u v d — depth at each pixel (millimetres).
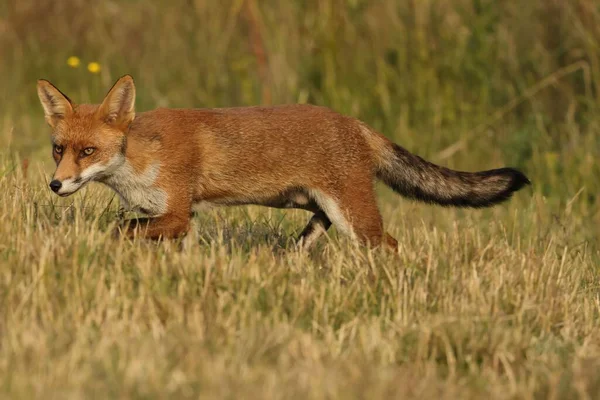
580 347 8305
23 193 10445
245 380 6859
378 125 18484
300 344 7707
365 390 6824
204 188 10641
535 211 14141
